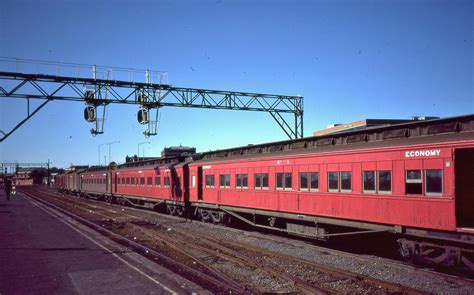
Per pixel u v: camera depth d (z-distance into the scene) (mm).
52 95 21562
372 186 11727
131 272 9195
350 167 12523
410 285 8758
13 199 42312
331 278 9414
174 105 24531
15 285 8203
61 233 15594
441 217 9758
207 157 23859
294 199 15000
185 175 24797
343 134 13500
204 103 25438
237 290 8211
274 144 17359
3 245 12852
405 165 10719
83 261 10438
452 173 9539
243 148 19844
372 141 12367
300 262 11008
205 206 21984
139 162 35812
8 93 20594
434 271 9938
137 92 23953
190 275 9727
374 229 11758
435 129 10508
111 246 12656
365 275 9258
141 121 23984
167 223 21859
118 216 25688
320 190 13734
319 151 13891
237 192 18844
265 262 11266
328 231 14188
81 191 54156
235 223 21547
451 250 9820
